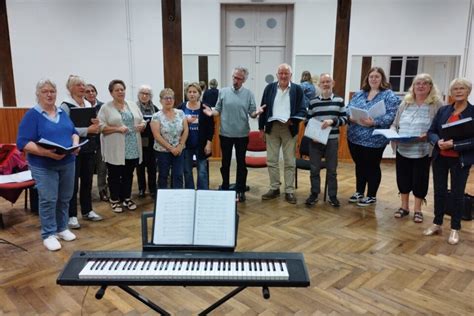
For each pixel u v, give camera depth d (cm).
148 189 458
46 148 276
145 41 618
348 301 233
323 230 343
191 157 401
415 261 284
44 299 234
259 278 147
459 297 238
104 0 602
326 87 381
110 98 634
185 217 164
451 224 317
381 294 240
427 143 338
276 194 431
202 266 153
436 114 319
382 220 367
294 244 314
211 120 399
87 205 361
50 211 303
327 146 392
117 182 382
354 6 604
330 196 404
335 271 269
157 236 162
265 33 667
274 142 414
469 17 599
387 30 611
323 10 625
